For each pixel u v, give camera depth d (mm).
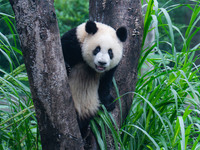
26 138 6637
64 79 4906
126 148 6676
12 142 6355
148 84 7137
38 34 4609
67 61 6348
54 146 5051
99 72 6336
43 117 4918
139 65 6957
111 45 6238
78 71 6484
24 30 4621
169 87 6664
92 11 7023
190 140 6762
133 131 6727
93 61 6328
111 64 6410
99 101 6520
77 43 6320
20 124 5945
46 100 4801
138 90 6941
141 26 6645
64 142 5031
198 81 7164
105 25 6566
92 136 6805
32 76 4762
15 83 6512
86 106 6320
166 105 6742
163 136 6910
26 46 4676
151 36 11617
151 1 6418
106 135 6242
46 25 4629
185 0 18281
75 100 6246
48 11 4629
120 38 6379
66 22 21953
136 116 6844
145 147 6617
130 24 6605
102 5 6816
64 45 6258
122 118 6715
